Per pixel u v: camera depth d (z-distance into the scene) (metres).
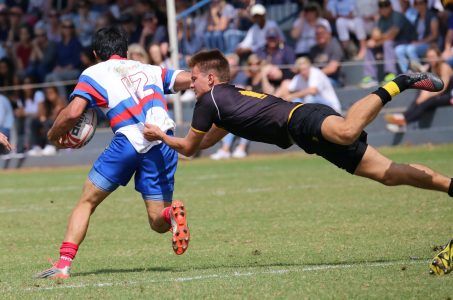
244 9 57.12
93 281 16.86
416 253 18.70
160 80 18.47
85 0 60.00
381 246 20.00
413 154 45.03
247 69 51.16
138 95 18.08
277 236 22.73
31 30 61.69
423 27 51.44
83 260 20.41
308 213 26.89
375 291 14.54
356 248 19.89
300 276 16.20
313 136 16.48
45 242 23.70
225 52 55.69
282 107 16.89
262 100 17.02
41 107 52.38
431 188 16.77
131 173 18.17
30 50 59.44
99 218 28.31
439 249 18.98
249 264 18.50
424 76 16.38
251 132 17.11
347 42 53.81
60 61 56.75
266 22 52.75
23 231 25.97
